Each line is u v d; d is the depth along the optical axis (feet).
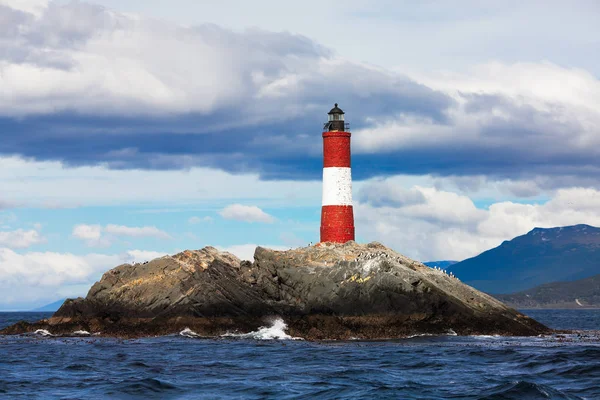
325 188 338.13
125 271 328.49
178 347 255.50
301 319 298.56
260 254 325.83
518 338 289.12
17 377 183.52
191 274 312.91
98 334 307.78
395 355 225.35
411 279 299.58
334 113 339.57
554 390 155.63
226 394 158.92
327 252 321.11
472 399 150.82
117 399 155.22
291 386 167.43
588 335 314.14
